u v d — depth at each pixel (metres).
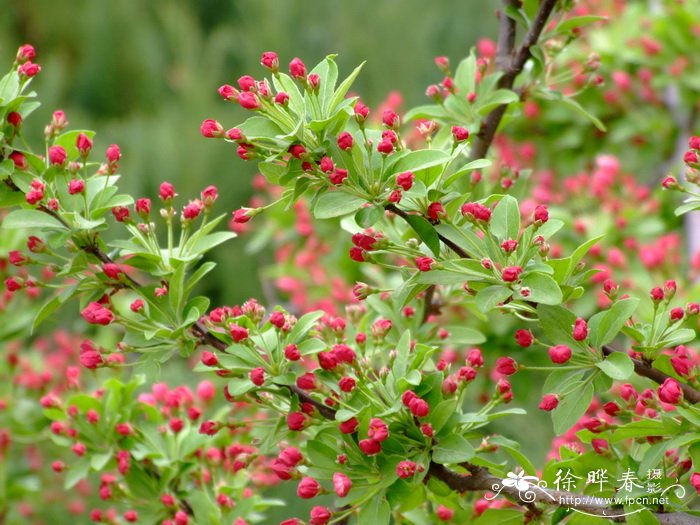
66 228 1.06
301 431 1.09
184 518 1.16
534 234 1.01
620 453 1.08
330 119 0.99
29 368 1.50
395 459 1.04
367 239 1.03
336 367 1.05
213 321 1.06
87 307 1.07
